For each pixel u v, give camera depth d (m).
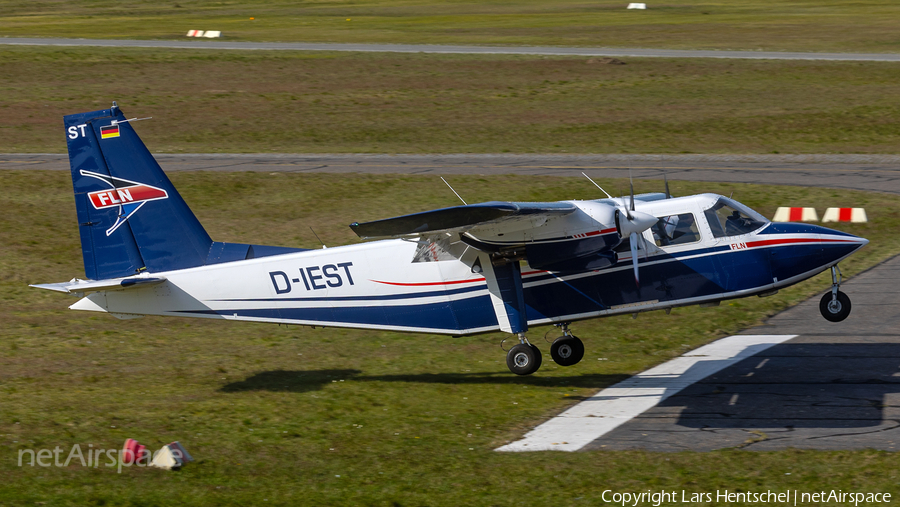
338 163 115.25
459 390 46.16
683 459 34.31
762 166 107.75
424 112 147.62
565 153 120.06
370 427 39.94
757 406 40.81
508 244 43.66
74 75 175.25
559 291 46.00
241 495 32.34
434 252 45.25
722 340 53.72
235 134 136.25
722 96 150.00
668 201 45.91
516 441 37.59
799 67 168.50
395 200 94.94
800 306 59.84
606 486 32.09
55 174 106.50
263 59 191.50
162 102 155.75
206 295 47.78
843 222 81.12
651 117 138.75
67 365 51.94
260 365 51.91
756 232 45.47
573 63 181.12
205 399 44.88
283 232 84.75
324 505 31.30
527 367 46.25
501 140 129.25
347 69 181.38
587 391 45.19
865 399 40.81
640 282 45.53
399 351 54.69
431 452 36.41
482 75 173.25
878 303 58.88
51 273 74.25
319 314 47.56
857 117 131.88
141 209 48.09
